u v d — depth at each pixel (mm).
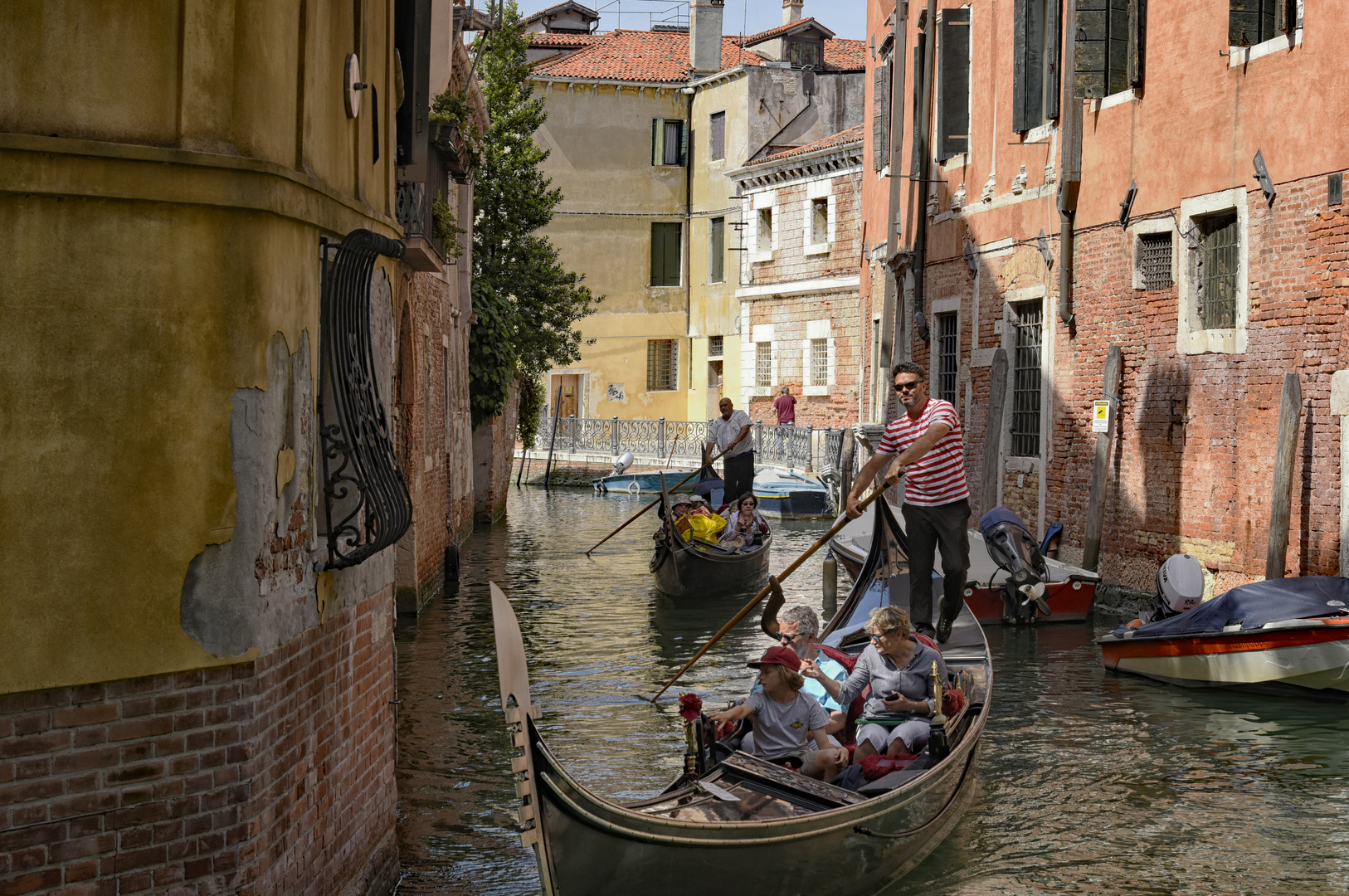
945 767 6840
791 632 7973
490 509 23875
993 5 17375
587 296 29375
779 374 34125
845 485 23641
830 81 36062
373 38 6086
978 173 17859
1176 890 6457
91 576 4059
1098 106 14688
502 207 28312
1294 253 11633
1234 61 12461
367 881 5707
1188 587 11164
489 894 6117
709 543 16047
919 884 6602
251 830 4293
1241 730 9297
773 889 5727
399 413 12820
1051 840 7172
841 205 31734
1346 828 7312
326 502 4988
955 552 8641
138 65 4109
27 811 3961
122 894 4094
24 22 3963
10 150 3893
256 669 4312
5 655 3939
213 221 4215
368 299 5535
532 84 29078
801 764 6730
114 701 4086
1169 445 13453
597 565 18203
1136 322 14055
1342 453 11055
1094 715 9773
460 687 10359
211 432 4223
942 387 19328
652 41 39938
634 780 7992
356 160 5734
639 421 35406
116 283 4074
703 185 37250
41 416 3990
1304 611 10000
